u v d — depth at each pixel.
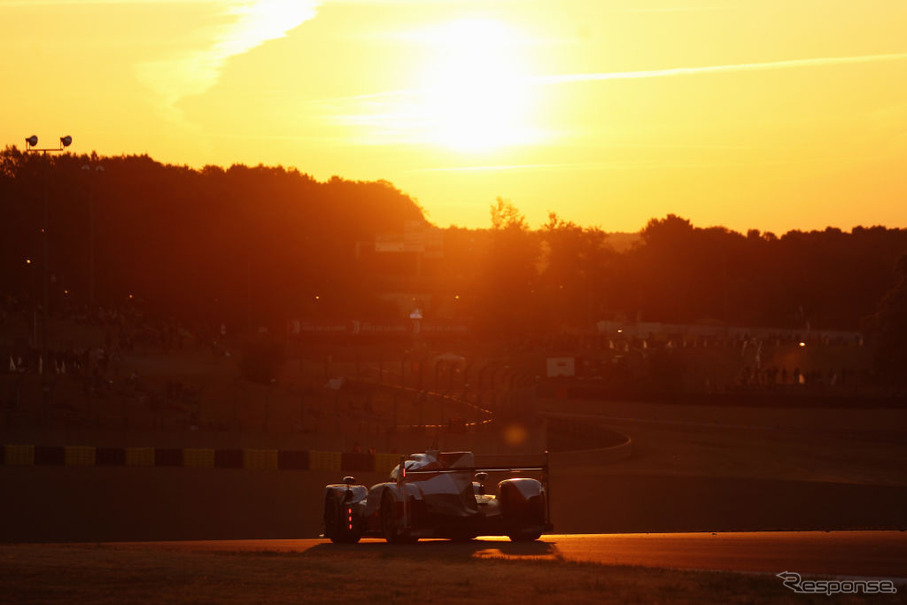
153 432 101.38
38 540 75.88
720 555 27.25
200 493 89.25
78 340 165.88
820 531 40.81
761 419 196.88
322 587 20.48
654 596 19.17
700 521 89.69
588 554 28.67
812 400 199.25
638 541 33.38
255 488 92.06
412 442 114.38
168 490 88.69
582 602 18.69
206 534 80.56
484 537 39.31
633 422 196.50
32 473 89.06
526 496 34.56
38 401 111.12
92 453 93.31
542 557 27.50
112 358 142.75
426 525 34.16
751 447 164.75
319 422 119.56
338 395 128.12
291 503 89.44
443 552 30.28
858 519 89.38
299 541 43.69
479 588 20.23
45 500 83.00
